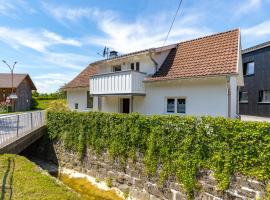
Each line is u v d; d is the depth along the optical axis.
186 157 9.07
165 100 15.03
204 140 8.61
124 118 11.71
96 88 18.12
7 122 13.66
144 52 15.42
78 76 24.38
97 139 13.14
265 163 7.06
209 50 14.54
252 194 7.32
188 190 8.89
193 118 9.03
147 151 10.52
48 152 16.75
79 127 14.45
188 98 13.80
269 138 7.05
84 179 13.29
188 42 16.69
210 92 12.82
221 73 11.98
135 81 15.57
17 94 45.47
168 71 15.17
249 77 24.88
